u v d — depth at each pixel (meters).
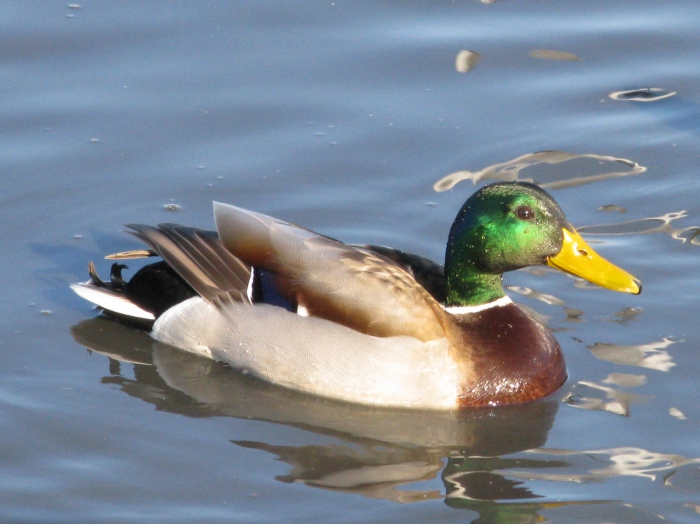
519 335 11.63
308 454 10.67
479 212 11.61
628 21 17.62
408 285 11.45
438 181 14.75
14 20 17.38
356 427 11.18
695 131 15.53
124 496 9.97
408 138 15.48
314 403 11.60
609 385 11.54
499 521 9.60
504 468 10.44
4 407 11.20
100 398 11.48
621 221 14.04
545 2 18.02
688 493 9.86
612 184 14.66
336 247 11.63
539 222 11.48
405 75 16.56
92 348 12.30
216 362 12.24
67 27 17.28
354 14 17.75
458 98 16.17
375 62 16.78
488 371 11.41
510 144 15.38
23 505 9.81
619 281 11.42
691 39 17.19
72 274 13.39
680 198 14.38
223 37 17.22
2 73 16.36
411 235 13.89
